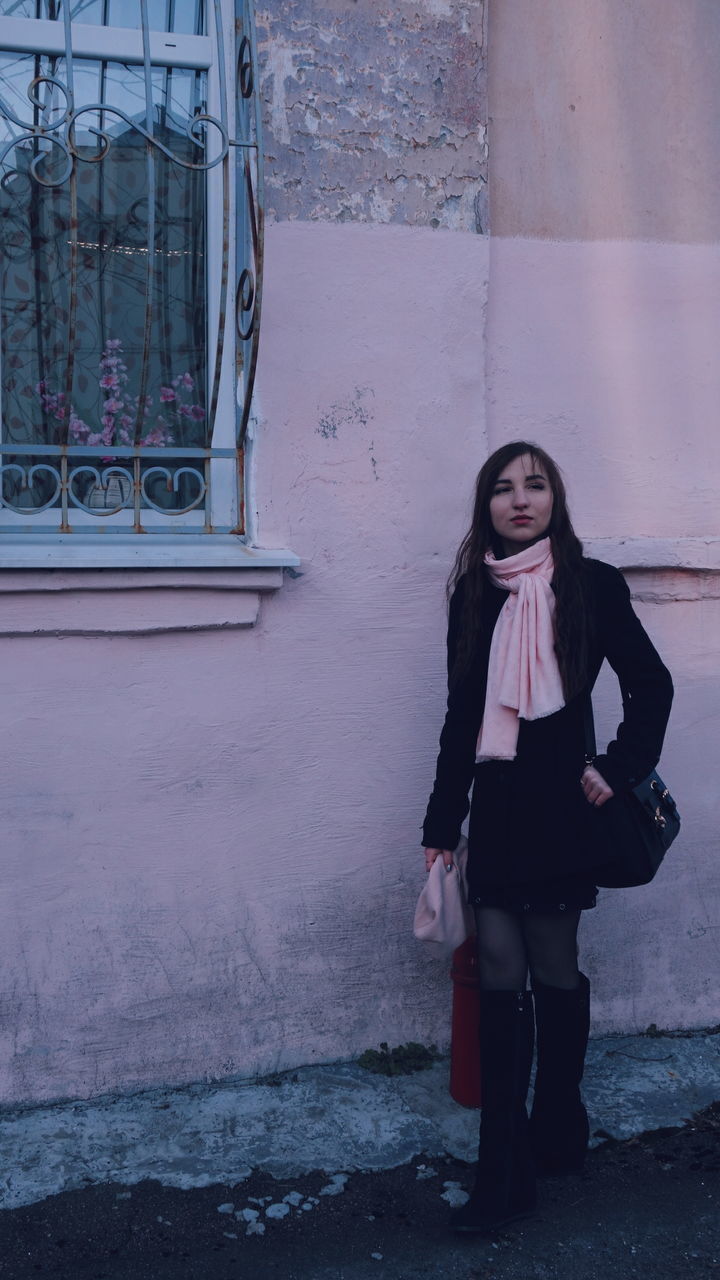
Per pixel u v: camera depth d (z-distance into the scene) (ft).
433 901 8.68
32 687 9.39
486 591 8.71
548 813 8.12
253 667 9.91
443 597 10.36
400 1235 8.20
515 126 10.71
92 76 10.03
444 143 10.21
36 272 10.00
